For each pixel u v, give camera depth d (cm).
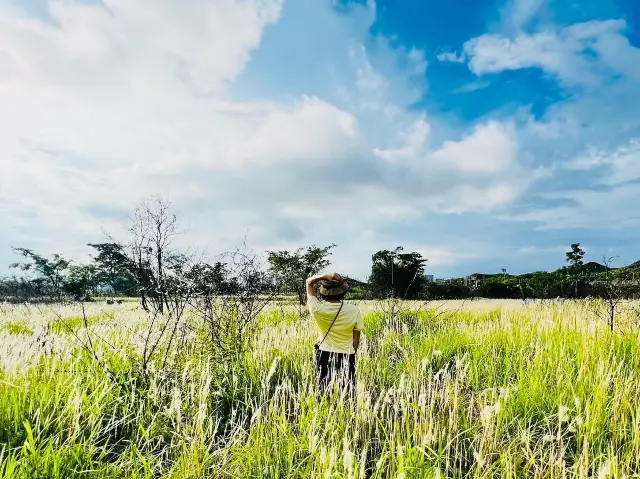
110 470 320
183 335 588
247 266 720
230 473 321
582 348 588
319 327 491
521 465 339
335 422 357
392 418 413
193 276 620
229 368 541
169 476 298
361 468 278
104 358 523
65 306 1914
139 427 367
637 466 304
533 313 1270
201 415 341
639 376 471
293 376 543
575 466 287
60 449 304
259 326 834
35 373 465
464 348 729
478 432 370
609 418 386
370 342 797
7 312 1602
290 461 319
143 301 795
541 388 450
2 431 354
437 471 268
